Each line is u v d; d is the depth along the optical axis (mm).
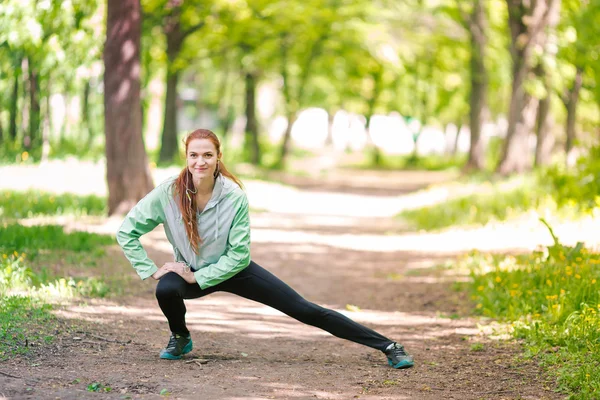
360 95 54750
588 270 8445
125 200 15375
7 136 29484
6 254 9500
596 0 23281
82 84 29812
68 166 23719
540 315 7371
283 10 31156
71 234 11867
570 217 13992
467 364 6234
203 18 28484
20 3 14422
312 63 43406
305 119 97000
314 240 15930
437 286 10469
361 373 5934
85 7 16109
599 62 25422
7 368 5277
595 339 6230
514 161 25203
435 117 57625
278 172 40531
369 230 18234
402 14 33750
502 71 35875
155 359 6008
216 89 51594
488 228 15359
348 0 33531
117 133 15312
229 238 5441
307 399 5047
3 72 19938
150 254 12148
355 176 43250
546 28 24094
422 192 27375
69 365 5551
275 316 8781
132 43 15227
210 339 7160
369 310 9234
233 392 5113
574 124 31234
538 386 5410
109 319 7387
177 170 26094
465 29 33688
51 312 7199
